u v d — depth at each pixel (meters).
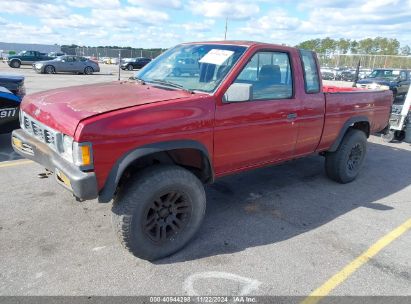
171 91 3.45
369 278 3.05
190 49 4.11
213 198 4.55
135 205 2.88
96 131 2.63
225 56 3.64
